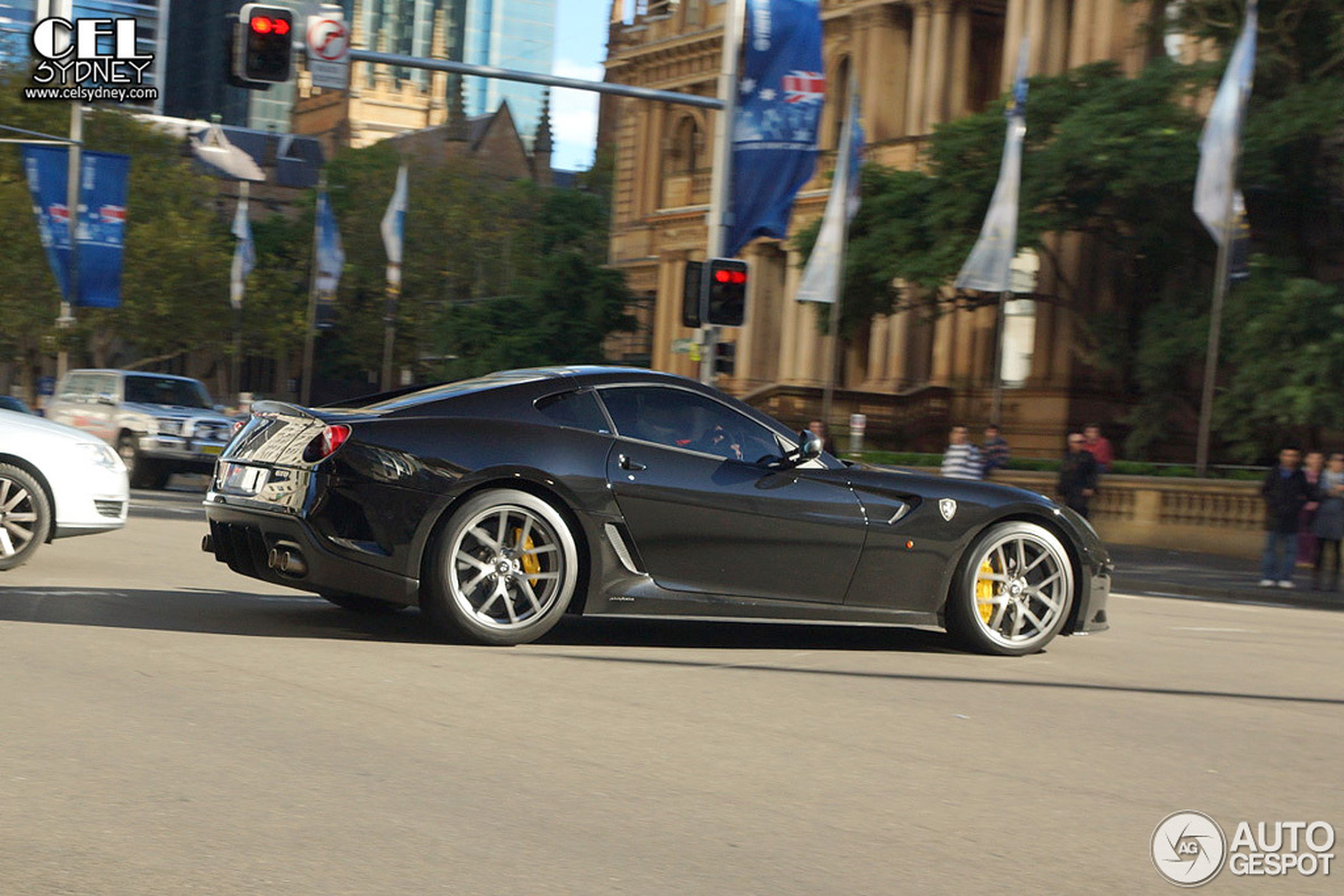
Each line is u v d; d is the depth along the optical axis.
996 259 31.83
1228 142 27.73
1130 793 6.41
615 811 5.66
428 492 9.15
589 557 9.45
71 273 42.88
